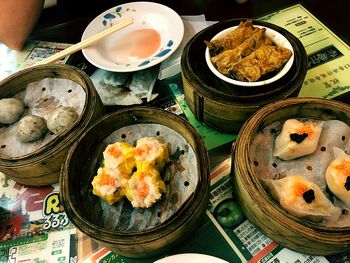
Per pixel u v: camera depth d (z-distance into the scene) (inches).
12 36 17.8
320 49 16.3
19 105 14.7
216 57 13.8
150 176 11.6
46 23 20.6
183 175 12.3
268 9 18.4
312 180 11.8
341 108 11.4
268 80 12.8
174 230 10.0
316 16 17.7
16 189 13.8
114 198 11.8
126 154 12.1
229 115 12.8
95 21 17.7
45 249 12.0
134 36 17.6
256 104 12.3
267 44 14.1
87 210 12.0
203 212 11.1
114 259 11.6
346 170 10.9
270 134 12.4
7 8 17.6
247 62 13.3
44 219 12.8
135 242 9.9
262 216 10.1
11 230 12.7
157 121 13.0
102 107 14.3
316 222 10.6
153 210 11.8
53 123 13.4
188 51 14.2
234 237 11.6
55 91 15.1
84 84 13.6
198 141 11.5
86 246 11.9
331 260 10.8
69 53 16.3
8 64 17.8
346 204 11.0
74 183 11.8
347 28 17.1
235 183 11.5
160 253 11.4
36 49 18.3
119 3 20.7
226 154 13.6
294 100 11.6
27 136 13.5
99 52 16.6
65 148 12.5
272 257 11.1
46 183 13.6
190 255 10.1
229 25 15.1
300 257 11.0
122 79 16.1
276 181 11.1
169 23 17.4
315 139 11.7
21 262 11.9
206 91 12.7
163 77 16.1
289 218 9.5
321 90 14.8
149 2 18.3
